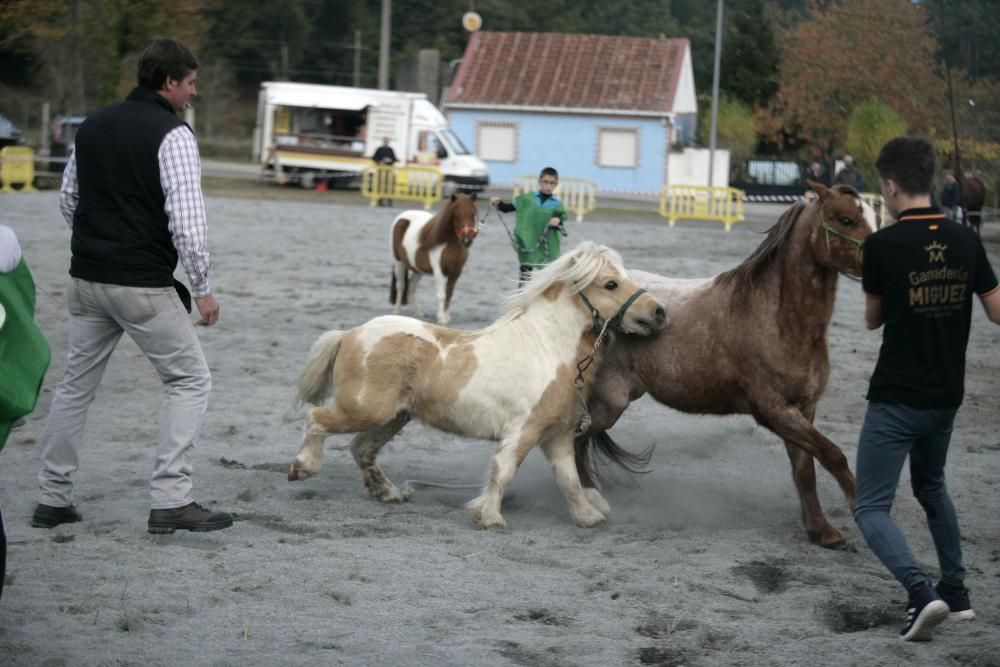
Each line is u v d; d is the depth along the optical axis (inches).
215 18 2913.4
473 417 257.1
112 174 227.3
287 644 183.3
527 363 255.1
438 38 2982.3
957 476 309.7
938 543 200.7
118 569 215.8
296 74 2984.7
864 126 1413.6
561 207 524.4
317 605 201.6
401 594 207.6
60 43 1689.2
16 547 227.9
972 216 1025.5
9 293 191.0
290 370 434.9
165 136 226.5
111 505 261.6
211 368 435.8
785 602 209.5
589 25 3024.1
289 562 223.9
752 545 247.4
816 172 1317.7
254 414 364.5
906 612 203.0
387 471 306.0
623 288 256.7
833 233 241.3
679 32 2979.8
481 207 1344.7
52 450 242.1
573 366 258.8
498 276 764.0
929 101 1380.4
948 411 192.1
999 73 689.0
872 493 196.4
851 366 475.2
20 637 182.9
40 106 2250.2
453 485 295.3
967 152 801.6
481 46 2026.3
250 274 717.9
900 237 191.3
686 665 180.7
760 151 2059.5
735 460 327.9
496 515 255.1
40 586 206.1
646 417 378.3
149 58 231.9
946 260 189.3
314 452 264.4
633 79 1941.4
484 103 1921.8
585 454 282.5
